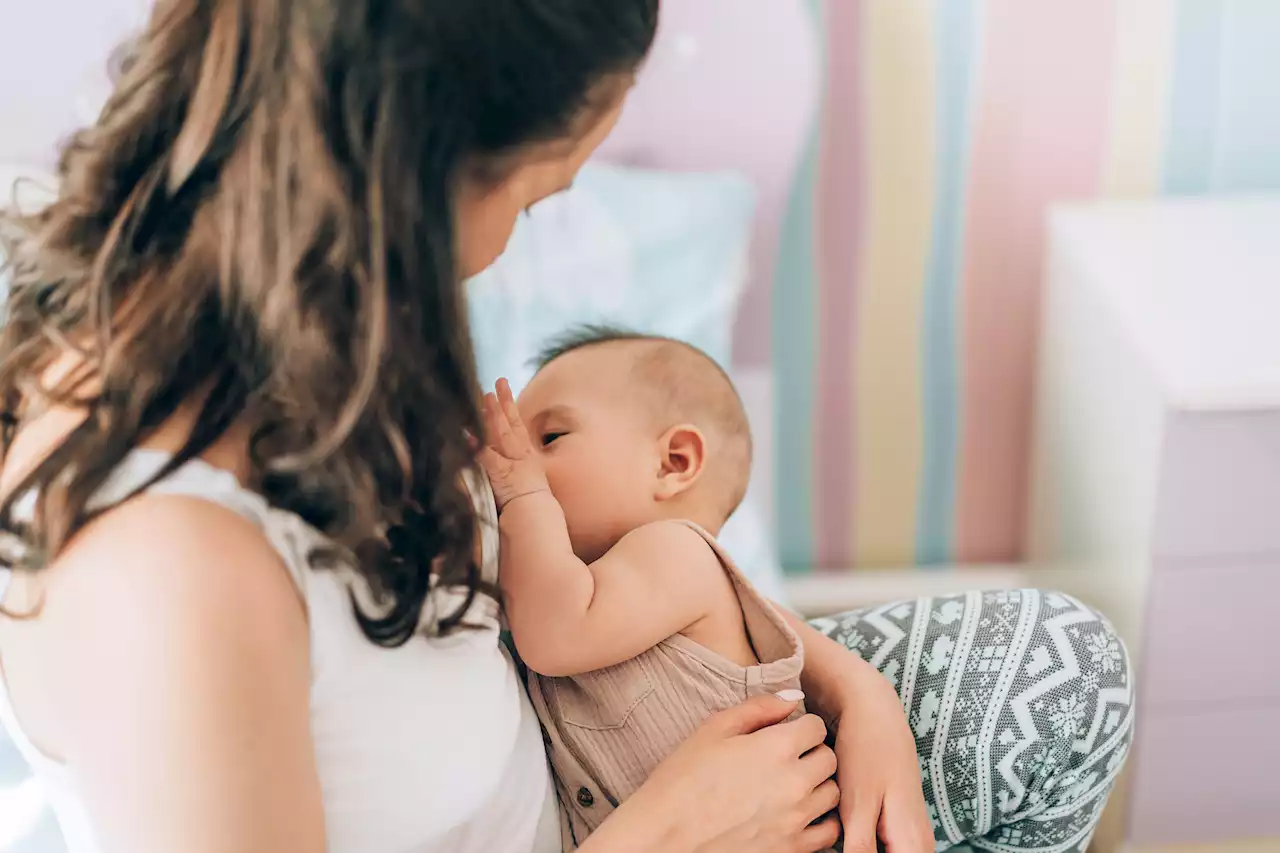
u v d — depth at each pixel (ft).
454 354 2.10
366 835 2.35
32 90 5.04
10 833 3.38
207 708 1.86
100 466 1.95
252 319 1.97
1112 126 5.74
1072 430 5.55
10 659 2.11
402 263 1.98
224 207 1.96
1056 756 3.07
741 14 5.48
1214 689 4.91
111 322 2.03
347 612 2.15
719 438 3.17
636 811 2.48
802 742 2.72
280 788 1.96
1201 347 4.55
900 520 6.60
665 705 2.77
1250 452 4.46
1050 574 6.03
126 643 1.87
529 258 5.01
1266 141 5.78
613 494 3.05
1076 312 5.40
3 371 2.24
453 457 2.21
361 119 1.90
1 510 2.06
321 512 2.07
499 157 2.06
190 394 2.03
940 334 6.15
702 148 5.74
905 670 3.21
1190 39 5.57
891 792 2.82
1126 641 5.02
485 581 2.45
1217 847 5.21
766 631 2.89
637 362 3.15
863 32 5.54
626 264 5.08
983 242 5.97
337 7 1.86
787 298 6.04
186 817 1.88
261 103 1.91
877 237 5.94
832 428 6.36
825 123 5.71
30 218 2.38
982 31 5.55
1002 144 5.77
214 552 1.91
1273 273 5.04
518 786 2.65
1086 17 5.53
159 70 2.05
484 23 1.90
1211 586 4.73
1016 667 3.13
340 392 1.98
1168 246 5.32
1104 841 5.45
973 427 6.37
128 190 2.11
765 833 2.58
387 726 2.27
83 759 1.97
